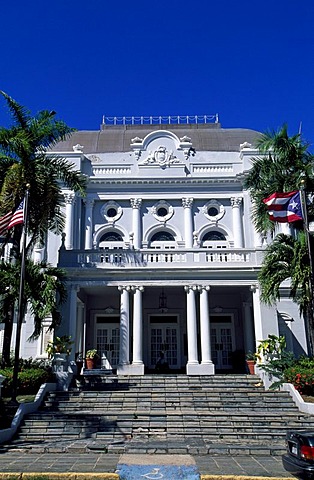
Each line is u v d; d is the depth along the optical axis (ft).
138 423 47.73
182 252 74.79
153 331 87.61
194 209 97.45
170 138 100.63
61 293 66.64
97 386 61.93
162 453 39.58
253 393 58.39
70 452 40.01
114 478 30.94
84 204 96.89
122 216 96.89
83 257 74.69
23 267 52.80
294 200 54.90
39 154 69.10
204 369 68.95
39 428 46.55
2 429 44.29
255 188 67.92
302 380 57.21
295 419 48.96
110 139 110.73
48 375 61.77
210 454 39.34
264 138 66.23
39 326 64.49
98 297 87.40
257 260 73.41
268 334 69.05
